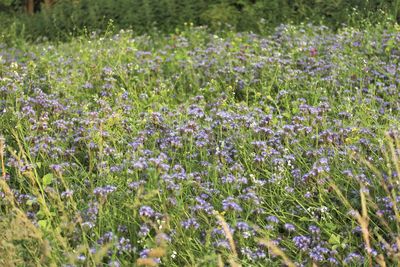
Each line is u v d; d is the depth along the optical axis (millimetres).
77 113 6473
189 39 10898
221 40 9188
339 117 6383
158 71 8086
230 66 7617
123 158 5414
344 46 8500
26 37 12805
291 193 4879
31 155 5355
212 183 4988
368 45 8352
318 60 8016
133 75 8141
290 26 9812
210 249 4270
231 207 4426
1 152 4852
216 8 12344
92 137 5508
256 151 5418
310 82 7332
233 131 5688
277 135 5652
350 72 7391
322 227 4492
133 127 5918
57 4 14188
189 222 4336
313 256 4168
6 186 4391
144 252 4074
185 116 6176
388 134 4918
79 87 7473
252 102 7141
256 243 4410
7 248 3975
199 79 7836
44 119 5914
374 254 4047
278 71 7527
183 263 4258
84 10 13469
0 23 14023
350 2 11438
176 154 5539
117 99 6711
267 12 12070
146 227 4266
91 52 9250
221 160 5281
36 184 5160
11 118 6137
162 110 6305
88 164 5582
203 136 5504
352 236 4469
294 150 5555
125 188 4883
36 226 4410
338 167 5129
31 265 4012
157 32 12234
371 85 6770
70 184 5090
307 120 5938
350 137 5605
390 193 4664
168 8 12695
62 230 4438
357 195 4797
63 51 10297
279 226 4707
